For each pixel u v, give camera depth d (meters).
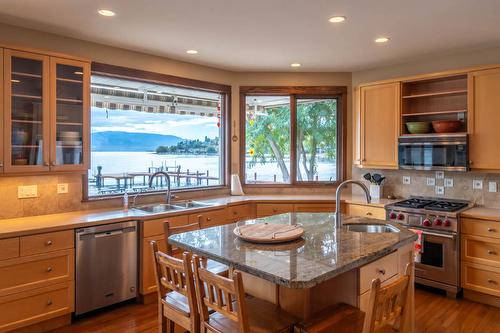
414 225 3.76
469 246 3.47
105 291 3.20
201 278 1.80
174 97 4.56
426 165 3.95
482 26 3.21
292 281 1.56
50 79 3.14
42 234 2.84
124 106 4.11
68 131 3.33
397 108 4.25
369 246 2.09
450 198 4.16
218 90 4.84
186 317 2.00
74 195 3.61
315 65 4.62
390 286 1.56
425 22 3.12
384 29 3.29
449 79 4.09
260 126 5.14
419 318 3.14
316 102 5.13
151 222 3.43
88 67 3.39
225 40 3.62
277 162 5.16
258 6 2.79
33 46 3.30
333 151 5.14
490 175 3.87
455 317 3.16
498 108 3.53
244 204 4.43
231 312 1.66
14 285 2.71
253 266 1.75
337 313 1.89
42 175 3.24
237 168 5.04
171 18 3.04
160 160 4.48
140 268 3.40
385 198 4.56
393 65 4.59
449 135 3.77
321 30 3.32
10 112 2.95
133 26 3.22
